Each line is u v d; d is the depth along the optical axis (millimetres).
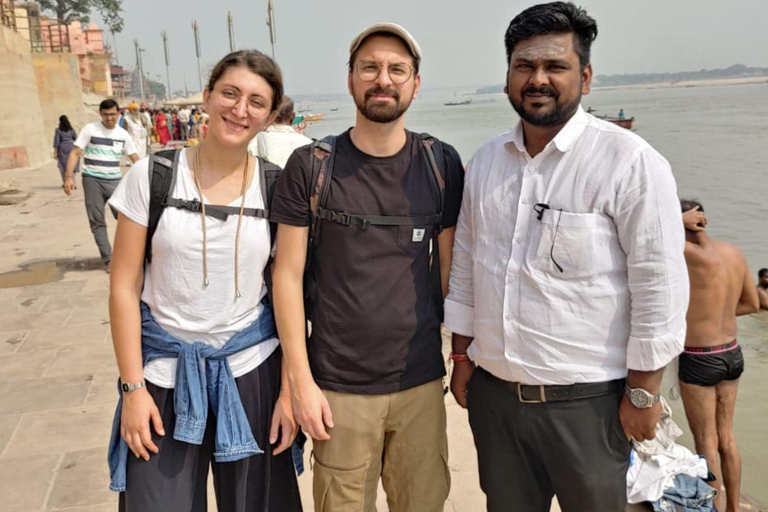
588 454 2154
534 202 2107
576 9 2012
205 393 2172
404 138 2271
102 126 7246
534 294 2107
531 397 2172
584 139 2047
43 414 4145
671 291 1968
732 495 3742
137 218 2119
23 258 8273
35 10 29000
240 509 2287
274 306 2258
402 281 2246
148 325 2188
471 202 2283
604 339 2090
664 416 3262
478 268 2250
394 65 2119
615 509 2211
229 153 2160
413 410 2350
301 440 2498
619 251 2043
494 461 2355
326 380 2279
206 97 2199
